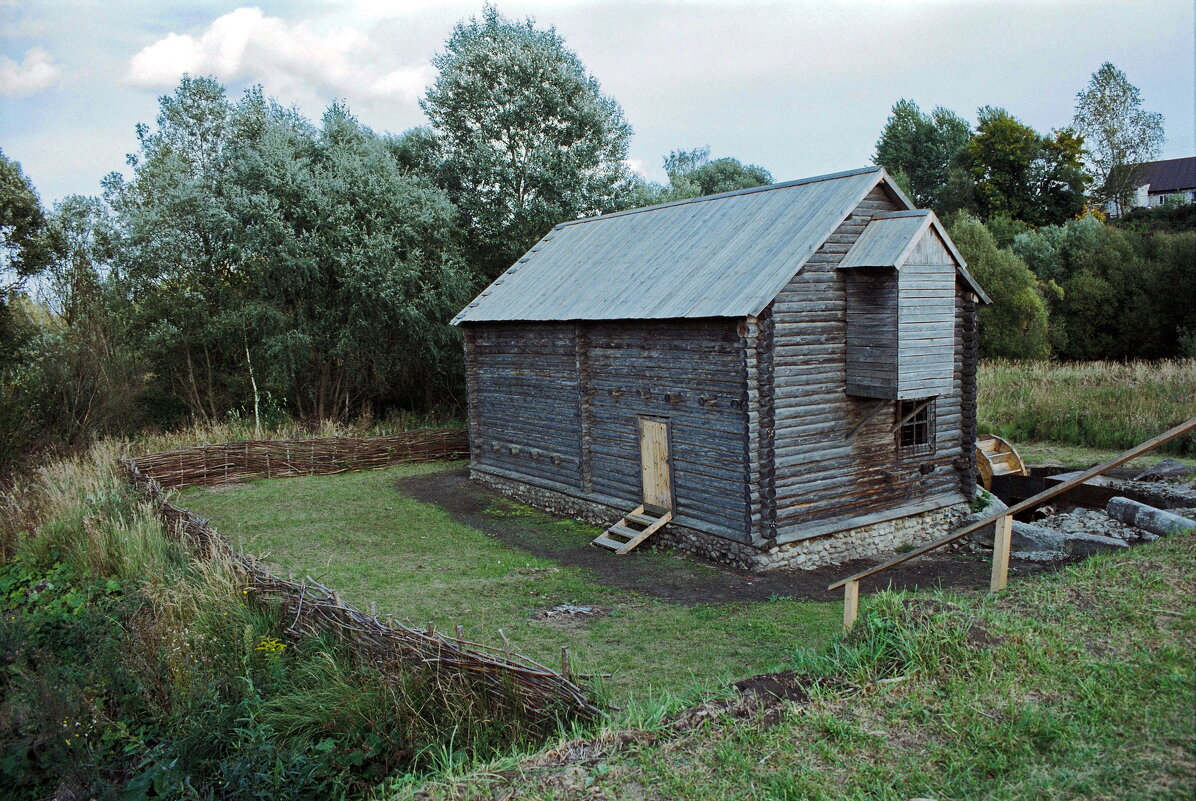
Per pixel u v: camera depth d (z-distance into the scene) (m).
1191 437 21.50
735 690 7.82
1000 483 20.80
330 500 22.56
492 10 38.03
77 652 10.83
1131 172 59.75
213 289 32.12
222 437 27.30
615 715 7.93
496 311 22.11
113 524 15.56
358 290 29.89
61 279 31.62
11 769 8.32
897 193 16.41
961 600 9.01
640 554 17.06
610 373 18.95
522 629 12.74
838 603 13.58
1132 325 45.00
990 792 5.88
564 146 37.72
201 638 10.72
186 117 36.09
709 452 16.28
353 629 10.21
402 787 7.34
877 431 16.80
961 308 17.86
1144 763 5.81
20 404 23.94
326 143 32.75
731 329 15.34
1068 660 7.33
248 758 7.97
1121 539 14.38
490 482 23.77
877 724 6.93
